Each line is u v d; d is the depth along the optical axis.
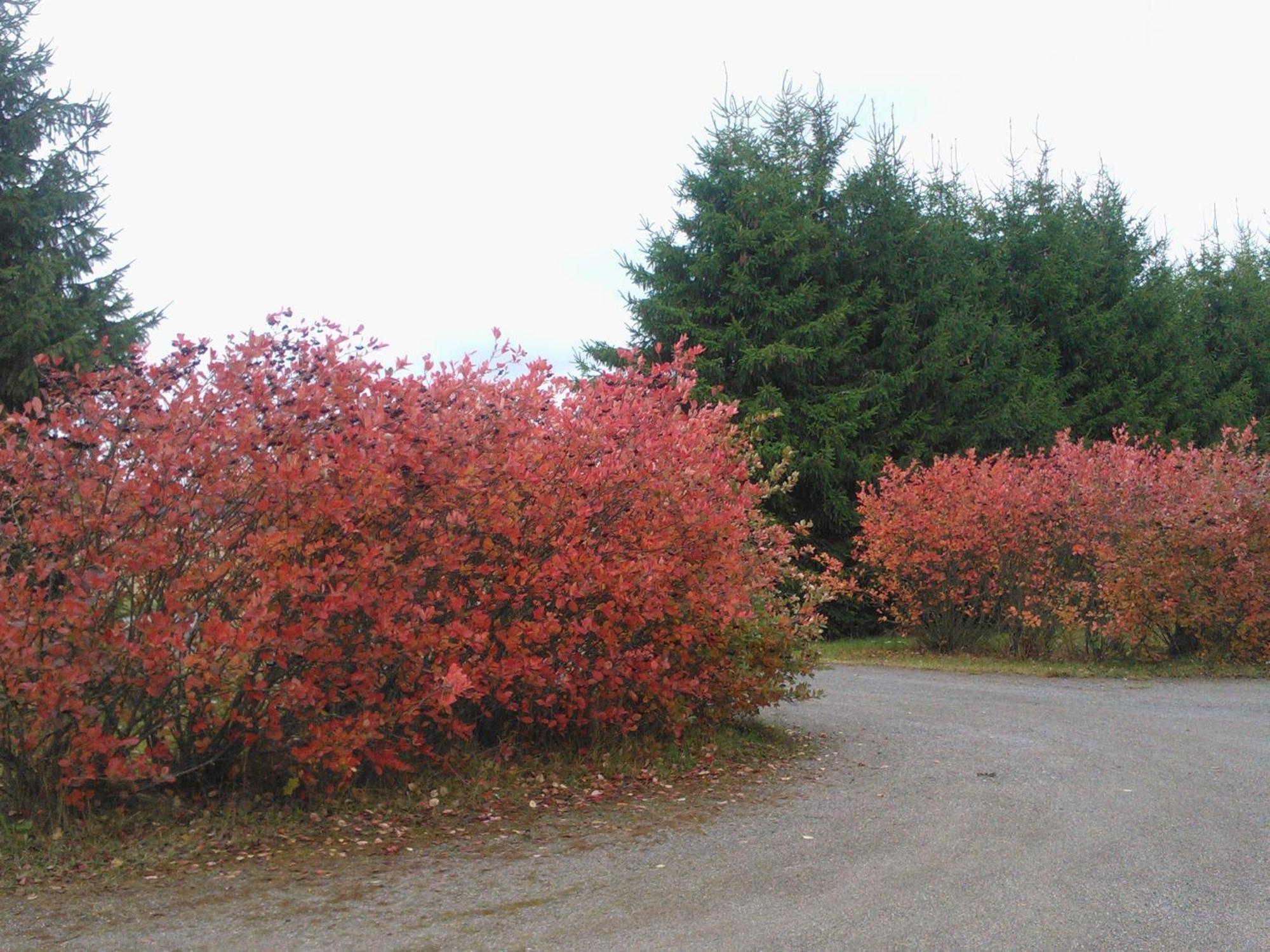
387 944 4.81
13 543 6.22
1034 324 33.59
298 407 6.82
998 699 13.71
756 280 24.64
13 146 19.75
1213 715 12.11
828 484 23.62
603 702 9.16
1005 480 18.48
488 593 7.88
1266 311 40.16
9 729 6.20
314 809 6.98
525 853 6.34
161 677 6.12
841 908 5.32
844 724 11.61
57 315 18.92
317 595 6.75
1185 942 4.86
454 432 7.54
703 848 6.48
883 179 26.73
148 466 6.33
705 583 9.09
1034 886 5.68
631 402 9.14
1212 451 18.12
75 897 5.36
